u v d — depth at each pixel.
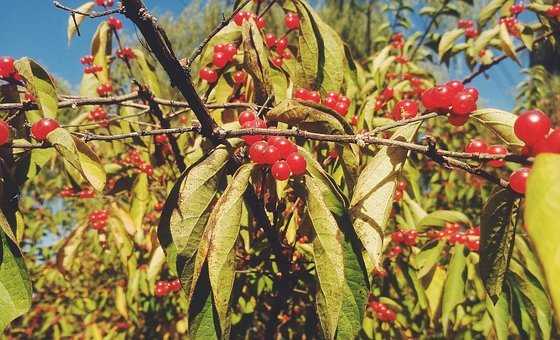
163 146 0.31
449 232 0.24
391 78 0.39
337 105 0.19
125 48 0.28
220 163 0.14
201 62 0.22
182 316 0.42
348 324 0.13
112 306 0.57
